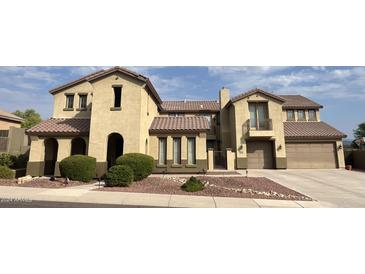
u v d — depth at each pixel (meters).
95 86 16.11
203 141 17.75
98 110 15.85
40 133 16.41
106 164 15.38
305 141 22.19
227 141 24.33
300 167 21.78
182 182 13.10
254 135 20.83
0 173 14.63
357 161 21.97
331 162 21.98
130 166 13.17
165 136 18.03
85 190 10.65
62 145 16.38
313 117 25.19
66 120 18.62
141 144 15.88
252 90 21.81
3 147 21.12
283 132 21.31
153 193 10.23
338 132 22.36
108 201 8.68
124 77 16.08
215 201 9.05
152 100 19.97
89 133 15.99
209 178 14.39
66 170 13.45
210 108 27.14
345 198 10.07
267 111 21.78
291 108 25.16
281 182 14.21
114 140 18.62
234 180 13.61
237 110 21.88
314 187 12.69
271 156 21.72
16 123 28.44
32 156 16.30
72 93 19.58
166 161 17.64
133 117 15.65
